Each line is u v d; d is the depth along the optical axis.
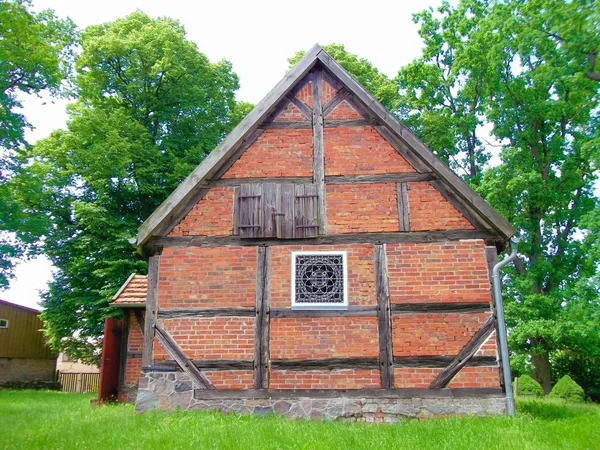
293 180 10.09
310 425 7.79
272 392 9.07
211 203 10.05
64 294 22.92
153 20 27.05
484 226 9.59
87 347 23.89
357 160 10.12
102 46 23.55
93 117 22.14
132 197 23.98
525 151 21.95
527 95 21.67
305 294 9.52
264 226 9.84
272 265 9.67
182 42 24.73
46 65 17.33
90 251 22.58
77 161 22.94
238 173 10.17
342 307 9.37
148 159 23.17
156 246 9.87
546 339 19.50
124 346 14.05
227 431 7.14
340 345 9.21
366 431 7.36
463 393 8.88
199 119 25.86
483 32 21.86
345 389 9.01
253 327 9.38
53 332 23.03
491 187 20.50
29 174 18.31
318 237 9.76
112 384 13.70
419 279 9.44
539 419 8.62
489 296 9.30
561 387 17.39
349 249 9.67
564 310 18.70
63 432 7.56
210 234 9.89
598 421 8.40
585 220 18.00
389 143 10.16
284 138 10.33
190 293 9.61
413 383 8.97
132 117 24.81
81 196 24.00
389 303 9.34
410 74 24.84
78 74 23.39
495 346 9.05
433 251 9.55
